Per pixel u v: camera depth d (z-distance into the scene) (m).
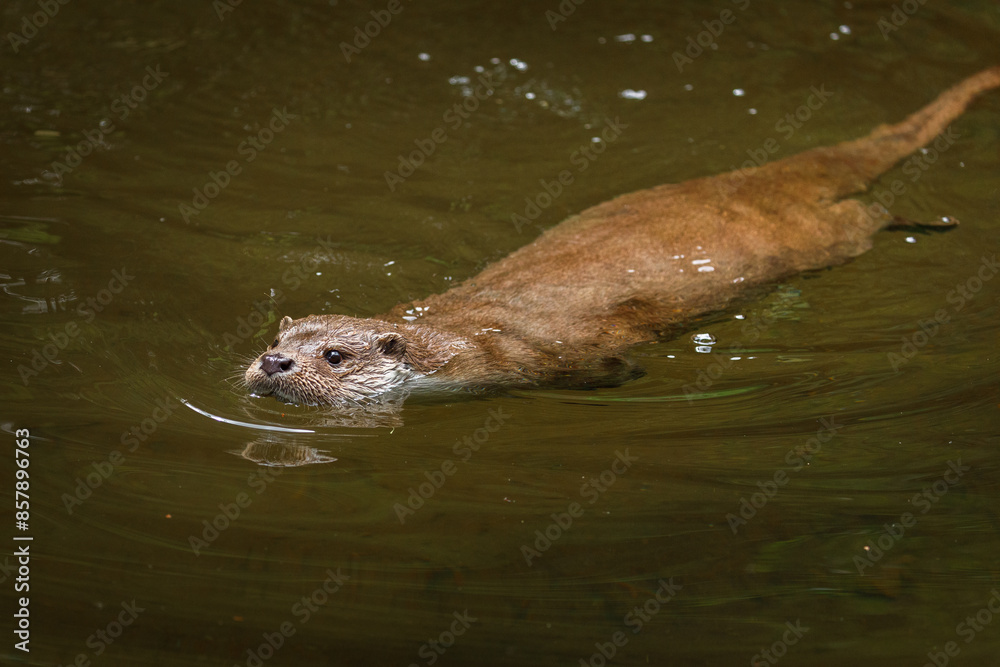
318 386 14.82
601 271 17.12
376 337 15.29
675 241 17.61
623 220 18.36
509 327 16.20
